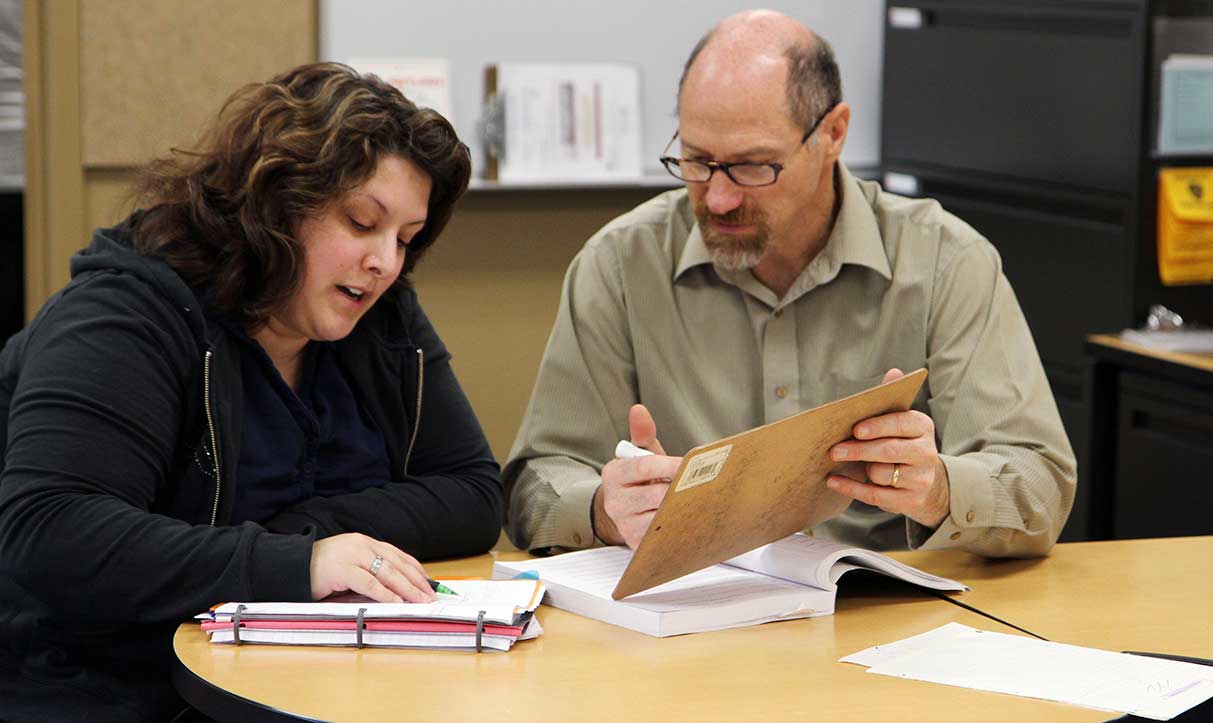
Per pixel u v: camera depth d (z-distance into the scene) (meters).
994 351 2.14
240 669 1.46
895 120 4.18
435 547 1.97
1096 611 1.74
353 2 3.90
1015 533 1.92
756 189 2.07
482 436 2.11
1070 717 1.36
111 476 1.65
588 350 2.26
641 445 1.82
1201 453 3.04
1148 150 3.25
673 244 2.29
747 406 2.27
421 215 1.83
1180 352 3.13
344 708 1.36
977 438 2.07
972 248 2.21
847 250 2.20
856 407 1.61
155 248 1.79
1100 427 3.32
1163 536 3.17
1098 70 3.36
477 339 4.06
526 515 2.09
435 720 1.33
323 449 1.96
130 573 1.59
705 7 4.12
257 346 1.86
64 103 3.77
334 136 1.74
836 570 1.75
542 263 4.09
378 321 2.02
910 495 1.73
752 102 2.04
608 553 1.88
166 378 1.74
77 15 3.75
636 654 1.54
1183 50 3.25
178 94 3.84
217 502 1.80
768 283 2.26
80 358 1.68
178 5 3.80
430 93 3.90
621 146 4.01
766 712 1.37
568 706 1.38
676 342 2.27
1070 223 3.50
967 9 3.84
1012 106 3.66
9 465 1.65
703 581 1.76
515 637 1.54
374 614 1.54
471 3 3.95
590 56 4.05
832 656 1.54
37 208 3.82
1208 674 1.47
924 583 1.77
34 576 1.61
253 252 1.78
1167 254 3.29
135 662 1.74
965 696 1.41
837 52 4.27
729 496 1.55
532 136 3.95
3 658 1.74
